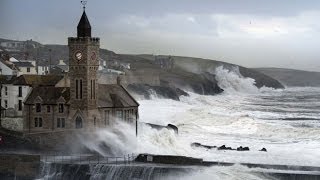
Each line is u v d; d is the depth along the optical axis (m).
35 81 172.12
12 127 164.75
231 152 159.25
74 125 158.62
